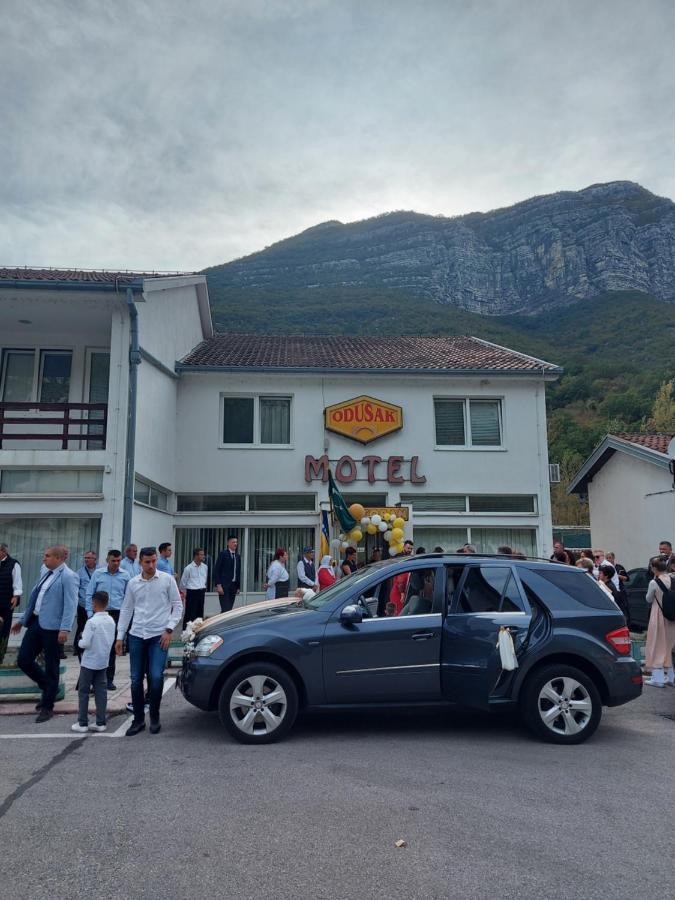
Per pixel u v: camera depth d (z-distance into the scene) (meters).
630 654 6.61
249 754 5.83
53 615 7.14
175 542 16.39
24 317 13.95
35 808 4.52
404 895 3.38
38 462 12.59
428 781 5.11
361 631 6.39
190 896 3.36
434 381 17.31
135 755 5.79
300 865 3.70
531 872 3.63
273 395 17.11
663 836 4.13
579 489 23.88
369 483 16.70
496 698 6.30
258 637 6.30
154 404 14.64
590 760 5.75
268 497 16.72
